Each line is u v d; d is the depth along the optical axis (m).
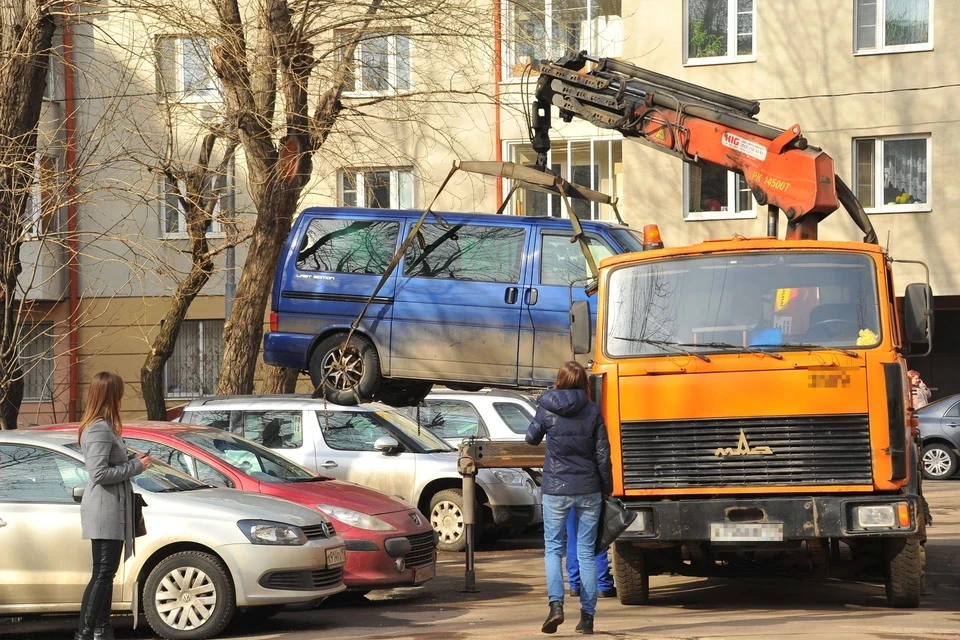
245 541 10.12
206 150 18.53
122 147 17.05
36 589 10.13
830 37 26.97
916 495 9.77
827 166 11.28
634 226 27.48
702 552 10.56
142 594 10.20
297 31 16.67
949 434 26.27
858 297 10.16
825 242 10.41
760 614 10.29
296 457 15.87
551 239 14.03
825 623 9.50
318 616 11.48
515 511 16.58
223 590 10.07
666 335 10.30
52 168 15.84
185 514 10.23
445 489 16.44
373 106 19.59
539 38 18.95
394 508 12.41
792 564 10.97
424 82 19.66
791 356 9.92
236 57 16.44
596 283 13.00
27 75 16.03
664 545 10.27
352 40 17.02
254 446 12.89
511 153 27.95
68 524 10.16
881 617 9.92
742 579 13.57
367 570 11.84
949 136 26.42
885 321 10.04
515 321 13.94
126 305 28.48
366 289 14.50
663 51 27.61
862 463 9.73
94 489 9.29
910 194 26.77
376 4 16.91
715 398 9.98
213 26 16.48
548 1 22.81
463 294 14.15
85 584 10.09
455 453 16.47
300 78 16.67
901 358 10.45
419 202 27.97
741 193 27.08
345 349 14.44
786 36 27.14
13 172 15.44
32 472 10.42
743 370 9.97
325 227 14.87
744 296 10.31
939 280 26.48
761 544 9.95
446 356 14.14
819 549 10.05
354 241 14.72
